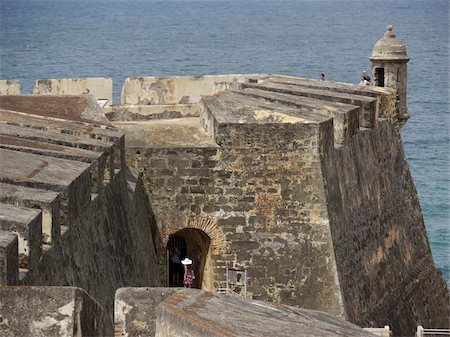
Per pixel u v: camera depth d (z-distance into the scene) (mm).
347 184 80625
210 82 100000
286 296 76875
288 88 88750
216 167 77125
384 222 86875
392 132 92312
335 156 79000
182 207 77500
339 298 76250
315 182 76562
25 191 49062
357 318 78000
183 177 77250
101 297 55531
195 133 78938
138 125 80312
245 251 77125
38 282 44906
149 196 77312
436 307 93125
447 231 142750
